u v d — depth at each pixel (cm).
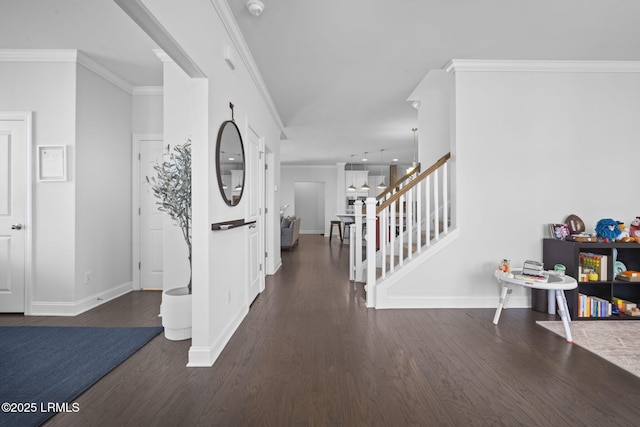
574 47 325
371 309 353
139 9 148
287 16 273
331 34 303
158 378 207
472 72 355
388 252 463
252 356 239
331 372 214
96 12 267
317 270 579
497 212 355
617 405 179
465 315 332
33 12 266
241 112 325
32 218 334
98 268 371
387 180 1333
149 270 433
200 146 226
